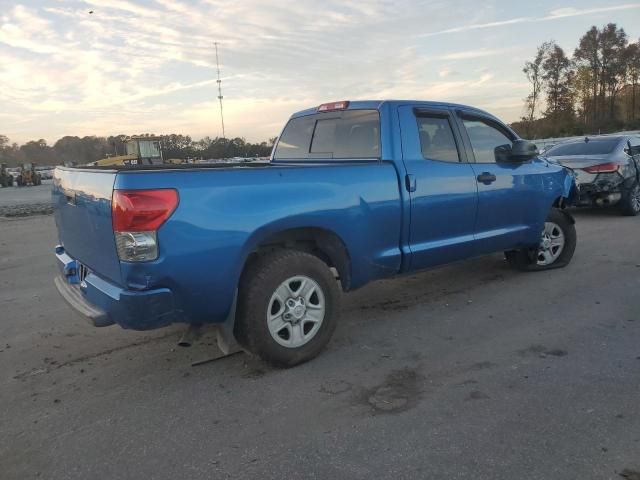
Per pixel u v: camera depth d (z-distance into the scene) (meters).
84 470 2.76
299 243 4.15
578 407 3.19
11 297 6.15
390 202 4.38
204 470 2.72
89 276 3.69
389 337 4.48
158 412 3.34
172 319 3.39
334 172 4.06
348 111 4.91
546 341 4.25
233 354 4.22
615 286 5.66
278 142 5.72
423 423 3.08
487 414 3.15
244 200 3.53
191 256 3.32
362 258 4.28
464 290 5.77
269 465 2.74
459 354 4.07
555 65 67.25
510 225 5.59
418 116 4.78
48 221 14.47
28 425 3.23
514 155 5.41
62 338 4.72
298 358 3.91
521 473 2.59
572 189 6.44
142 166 4.12
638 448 2.75
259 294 3.68
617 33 70.31
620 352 3.96
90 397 3.57
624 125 62.91
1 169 46.22
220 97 30.67
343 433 3.01
